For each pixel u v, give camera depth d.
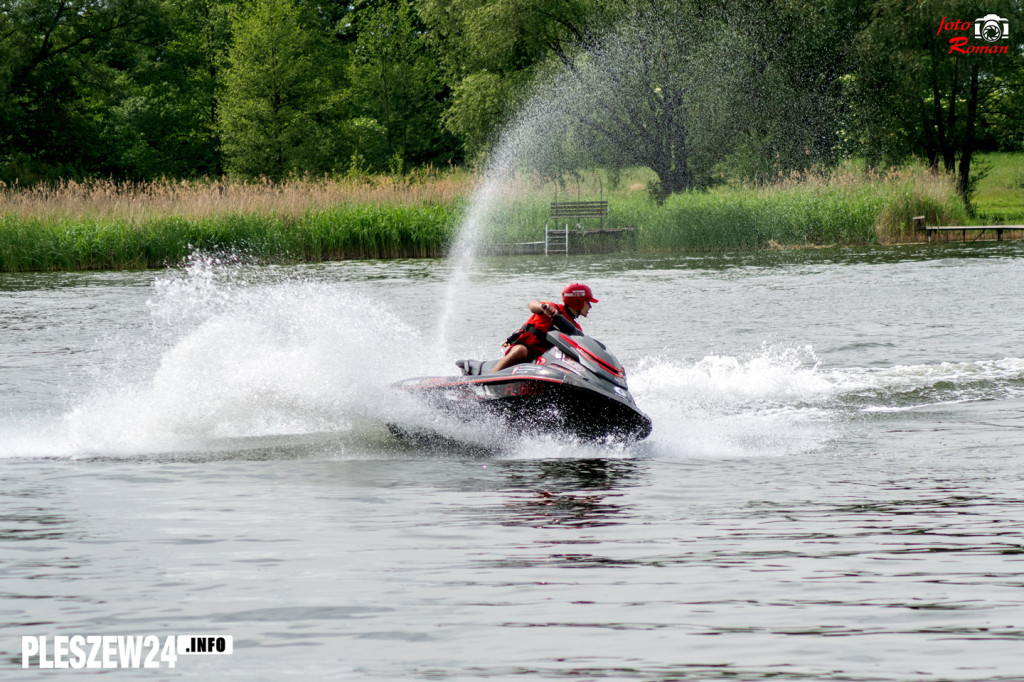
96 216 143.50
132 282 111.62
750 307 78.44
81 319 75.94
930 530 24.70
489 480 31.48
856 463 33.34
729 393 46.47
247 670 16.30
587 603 19.39
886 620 18.28
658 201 198.12
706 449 36.31
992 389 46.25
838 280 99.62
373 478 31.78
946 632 17.62
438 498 28.84
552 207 165.12
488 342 61.44
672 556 22.62
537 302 39.72
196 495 29.28
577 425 36.81
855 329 65.44
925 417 40.97
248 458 34.66
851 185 170.12
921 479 30.69
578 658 16.61
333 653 16.97
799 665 16.22
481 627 18.12
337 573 21.45
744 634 17.64
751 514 26.66
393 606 19.30
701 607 19.12
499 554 22.89
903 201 164.00
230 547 23.56
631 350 58.25
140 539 24.33
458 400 37.50
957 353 55.66
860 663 16.27
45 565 22.22
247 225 145.25
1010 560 21.97
